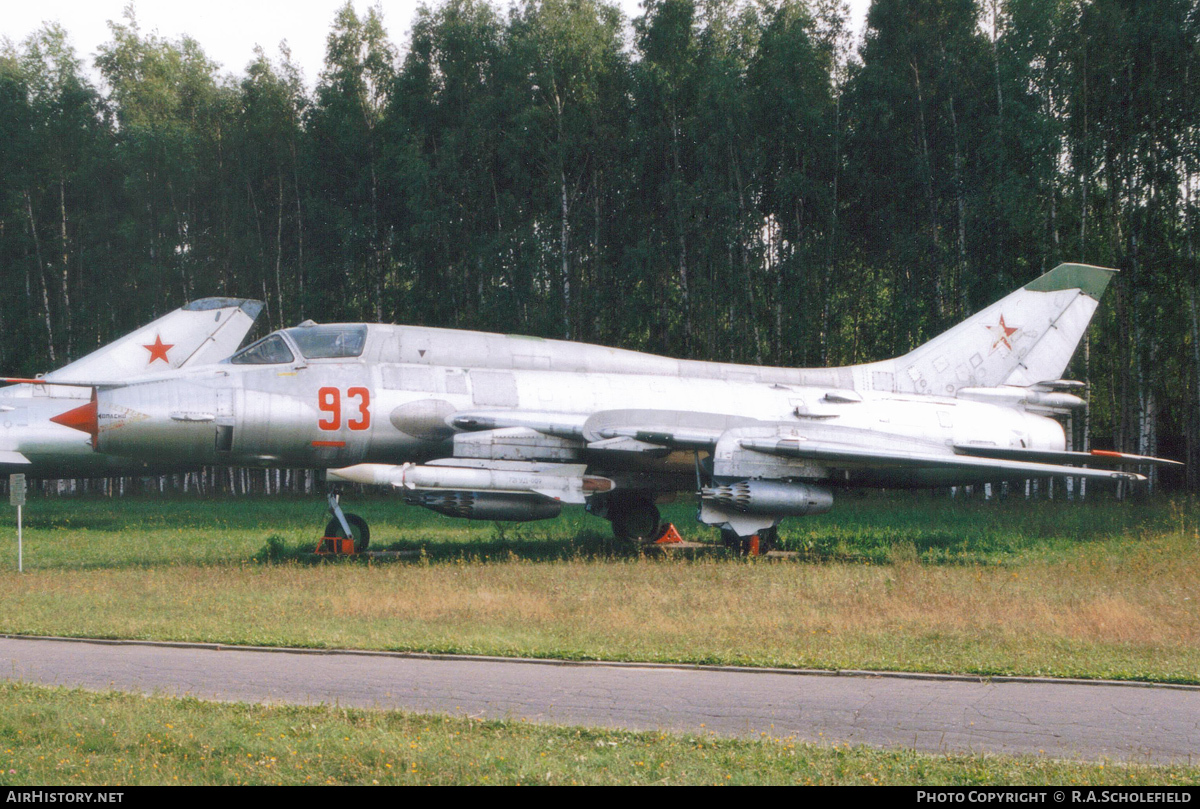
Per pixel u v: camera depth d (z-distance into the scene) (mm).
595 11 39062
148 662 8930
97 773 5660
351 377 18016
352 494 40375
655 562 16891
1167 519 23984
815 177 35531
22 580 14344
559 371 19828
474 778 5570
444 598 12211
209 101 43844
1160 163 31391
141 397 17031
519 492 18453
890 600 12172
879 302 38281
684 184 34219
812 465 19203
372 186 39812
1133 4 31938
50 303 44125
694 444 18797
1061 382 22938
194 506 32500
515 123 36469
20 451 25641
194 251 42250
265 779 5551
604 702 7520
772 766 5855
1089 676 8352
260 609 11648
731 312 34656
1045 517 25438
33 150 42625
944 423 21281
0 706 7031
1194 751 6363
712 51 36281
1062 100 32531
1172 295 32500
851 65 37000
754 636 9977
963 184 34438
